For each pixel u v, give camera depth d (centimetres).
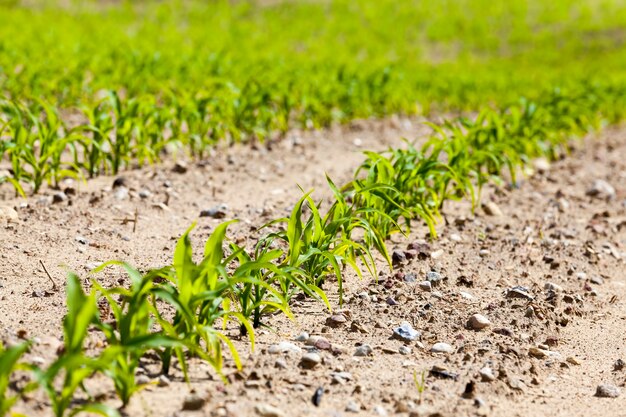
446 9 4491
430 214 812
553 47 3791
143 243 733
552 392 508
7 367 348
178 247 463
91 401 416
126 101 1015
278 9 4319
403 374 503
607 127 1850
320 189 1009
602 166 1309
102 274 629
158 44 2439
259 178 1052
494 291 680
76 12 3794
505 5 4578
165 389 441
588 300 692
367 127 1544
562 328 623
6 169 947
